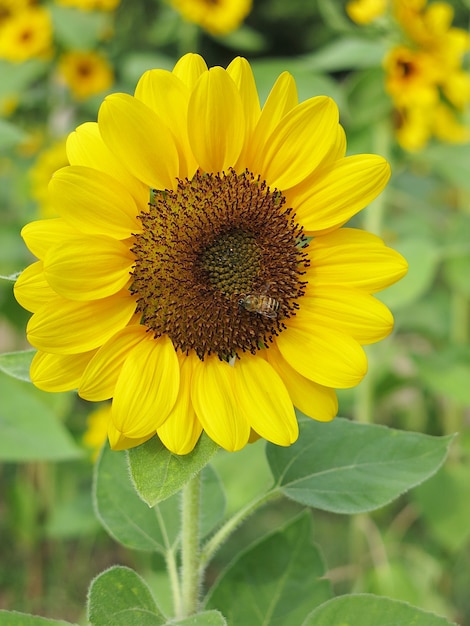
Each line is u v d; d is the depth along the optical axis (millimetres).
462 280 592
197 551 325
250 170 317
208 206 311
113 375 298
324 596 364
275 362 313
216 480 367
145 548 341
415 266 558
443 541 573
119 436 291
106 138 292
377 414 854
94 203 292
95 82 738
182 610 326
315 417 309
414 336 971
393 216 895
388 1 551
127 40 991
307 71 567
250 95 309
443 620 302
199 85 295
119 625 285
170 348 305
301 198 315
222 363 308
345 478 328
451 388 546
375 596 306
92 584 287
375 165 306
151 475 288
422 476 325
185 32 859
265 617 359
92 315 296
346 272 311
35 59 725
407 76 551
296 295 311
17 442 460
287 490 327
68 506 637
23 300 287
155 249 306
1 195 796
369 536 590
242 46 892
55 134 752
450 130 592
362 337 307
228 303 307
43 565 739
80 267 287
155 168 300
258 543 368
